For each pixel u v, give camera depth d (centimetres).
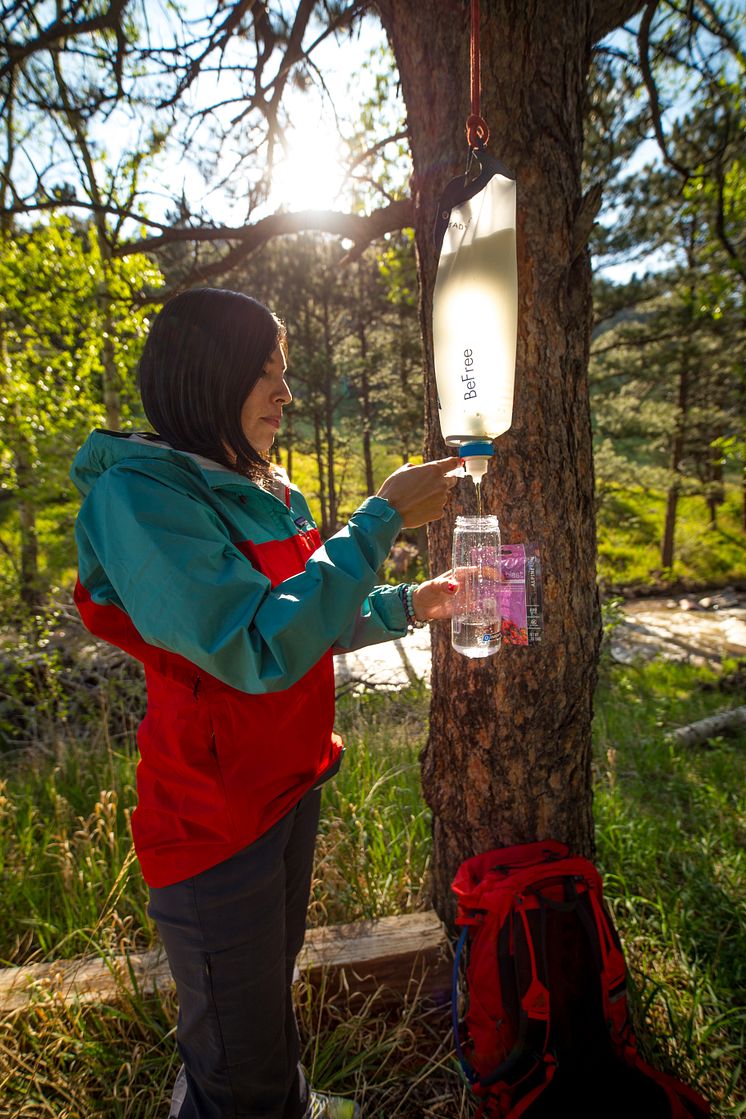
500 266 131
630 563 1488
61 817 281
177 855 116
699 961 203
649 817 308
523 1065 154
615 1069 154
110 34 284
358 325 1341
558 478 169
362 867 236
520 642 154
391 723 441
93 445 113
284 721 118
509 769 183
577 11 162
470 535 158
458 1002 179
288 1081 133
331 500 1325
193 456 111
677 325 1155
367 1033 184
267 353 113
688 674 709
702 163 366
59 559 626
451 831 198
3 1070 170
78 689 464
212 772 112
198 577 95
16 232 507
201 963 119
